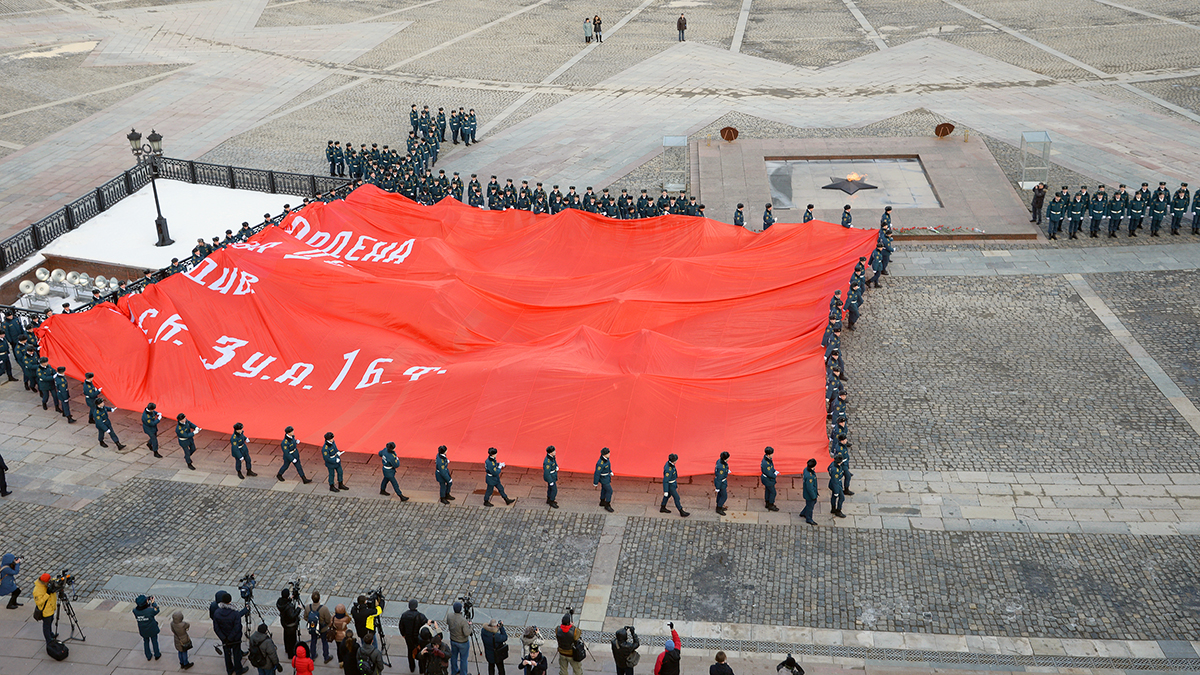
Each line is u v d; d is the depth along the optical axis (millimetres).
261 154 60438
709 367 34031
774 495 29359
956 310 40812
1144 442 31562
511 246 45094
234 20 88812
